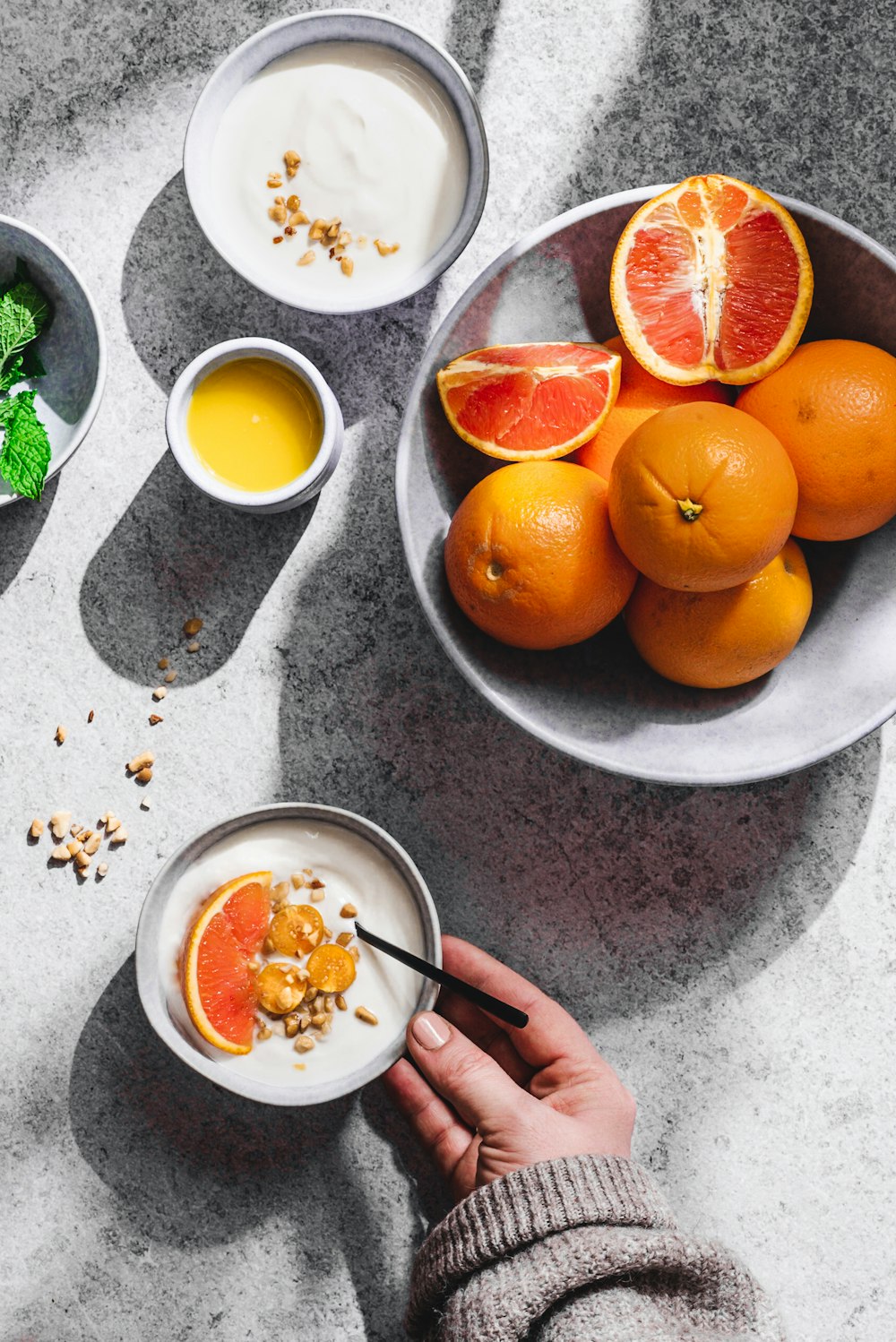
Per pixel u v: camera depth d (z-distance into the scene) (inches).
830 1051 34.5
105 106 33.9
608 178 33.8
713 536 28.4
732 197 30.5
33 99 33.9
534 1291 29.0
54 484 34.2
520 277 31.0
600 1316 29.0
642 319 30.6
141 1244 34.4
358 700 34.4
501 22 33.7
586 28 33.7
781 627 30.2
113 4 33.7
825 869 34.5
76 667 34.3
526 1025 32.4
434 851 34.4
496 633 30.5
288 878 33.3
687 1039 34.5
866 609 31.5
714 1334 29.6
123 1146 34.4
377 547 34.3
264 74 32.5
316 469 32.4
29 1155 34.4
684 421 28.6
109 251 34.0
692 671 30.6
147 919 32.3
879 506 30.0
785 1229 34.4
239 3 33.7
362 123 32.4
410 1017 33.1
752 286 30.5
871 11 33.7
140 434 34.2
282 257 32.9
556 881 34.4
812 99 33.7
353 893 33.4
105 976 34.4
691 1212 34.4
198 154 32.3
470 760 34.4
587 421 30.9
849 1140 34.5
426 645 34.3
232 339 34.1
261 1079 32.9
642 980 34.5
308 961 33.0
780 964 34.5
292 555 34.3
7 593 34.3
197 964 32.5
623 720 31.4
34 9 33.8
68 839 34.4
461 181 32.8
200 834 32.6
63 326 33.7
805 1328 34.3
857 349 30.0
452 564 30.5
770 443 28.9
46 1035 34.4
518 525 29.5
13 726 34.4
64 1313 34.3
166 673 34.3
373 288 32.9
